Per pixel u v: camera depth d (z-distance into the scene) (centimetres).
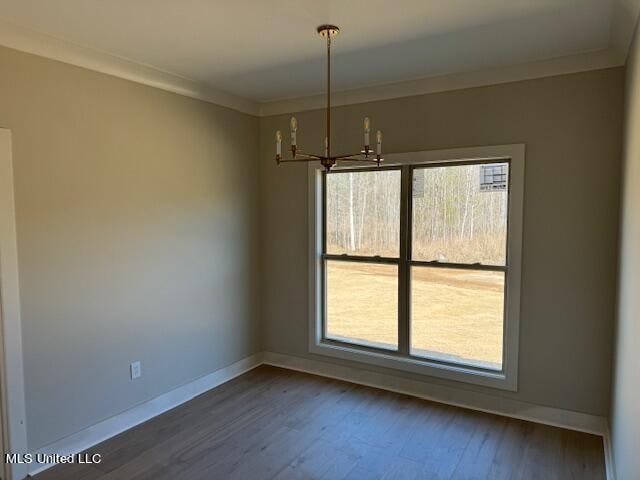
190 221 377
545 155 320
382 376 403
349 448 302
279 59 315
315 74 349
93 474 272
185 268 375
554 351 326
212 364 405
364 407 364
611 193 301
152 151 343
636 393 183
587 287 312
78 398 299
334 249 427
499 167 345
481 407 358
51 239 280
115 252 319
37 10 236
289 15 244
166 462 285
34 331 274
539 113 321
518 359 339
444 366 373
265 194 452
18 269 265
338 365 425
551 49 294
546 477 268
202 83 375
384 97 379
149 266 344
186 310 377
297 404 370
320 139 416
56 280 284
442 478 269
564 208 316
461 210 363
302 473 274
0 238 255
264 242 457
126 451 298
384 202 397
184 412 356
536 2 228
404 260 390
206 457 291
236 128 421
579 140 309
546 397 332
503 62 320
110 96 312
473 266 360
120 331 325
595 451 295
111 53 303
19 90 263
